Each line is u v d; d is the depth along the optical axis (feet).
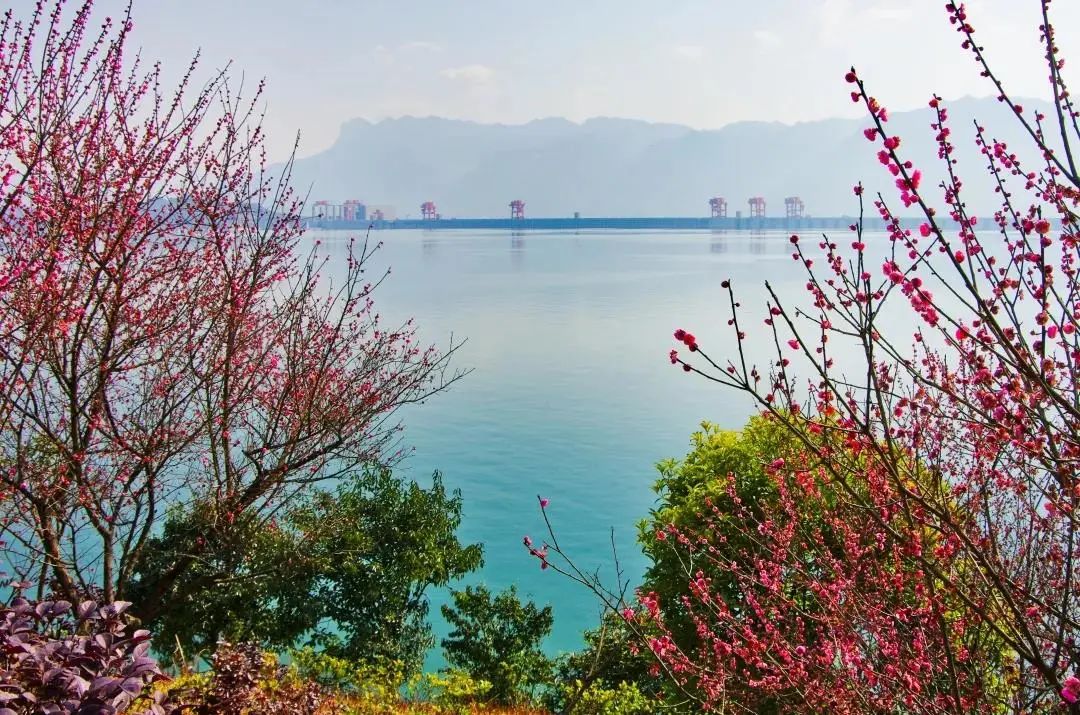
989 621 10.12
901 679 14.10
